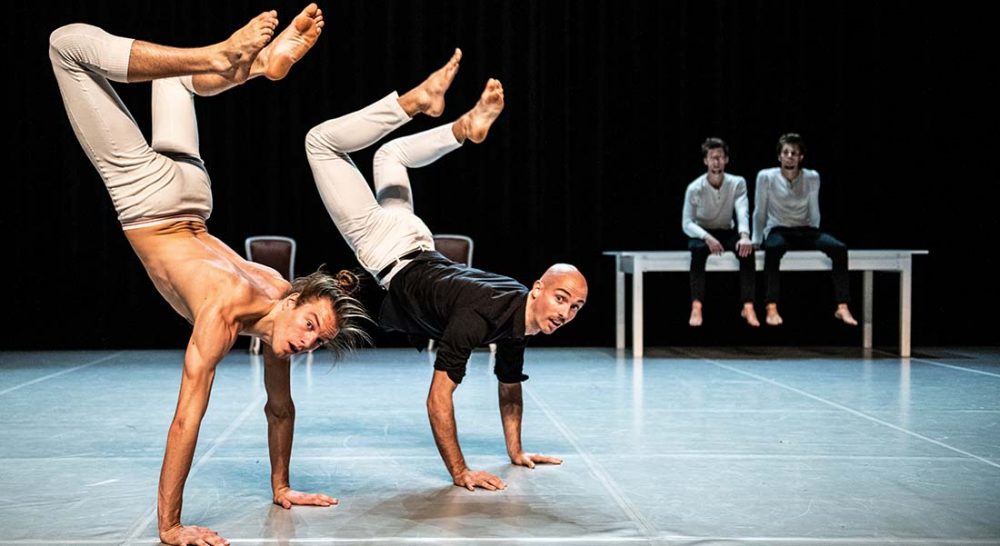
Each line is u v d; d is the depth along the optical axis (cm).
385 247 310
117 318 690
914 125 703
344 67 685
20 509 243
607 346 716
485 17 689
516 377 292
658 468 291
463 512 238
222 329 216
